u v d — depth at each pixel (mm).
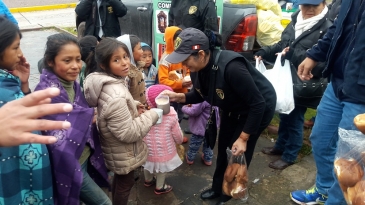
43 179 1395
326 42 2125
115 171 2043
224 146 2451
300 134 2953
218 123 2707
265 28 3771
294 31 2816
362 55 1675
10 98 1262
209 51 1996
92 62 2312
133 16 4637
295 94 2729
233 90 2064
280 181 2863
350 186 1341
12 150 1274
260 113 2021
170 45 3010
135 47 2707
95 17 4309
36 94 714
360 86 1727
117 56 1888
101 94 1875
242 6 3725
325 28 2564
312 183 2818
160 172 2586
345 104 1916
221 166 2514
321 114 2180
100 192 1948
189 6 3742
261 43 3859
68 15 10898
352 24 1808
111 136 1957
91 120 1680
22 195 1349
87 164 2014
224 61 1969
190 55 1933
